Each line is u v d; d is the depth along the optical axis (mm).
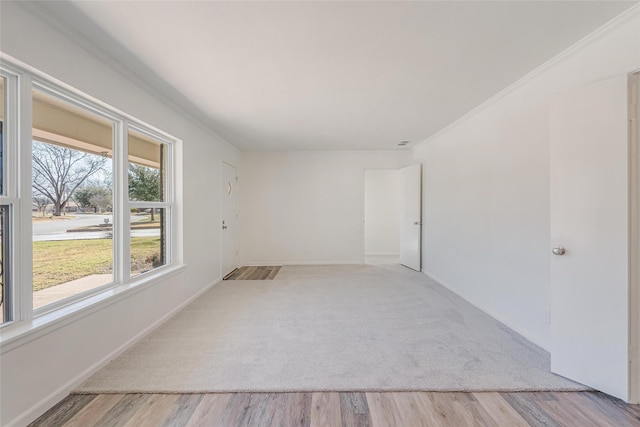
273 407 1634
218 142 4387
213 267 4180
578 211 1789
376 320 2863
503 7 1528
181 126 3178
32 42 1512
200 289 3711
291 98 2836
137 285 2391
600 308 1715
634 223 1613
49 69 1607
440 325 2727
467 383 1831
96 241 2148
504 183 2727
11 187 1530
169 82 2447
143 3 1471
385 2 1482
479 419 1540
